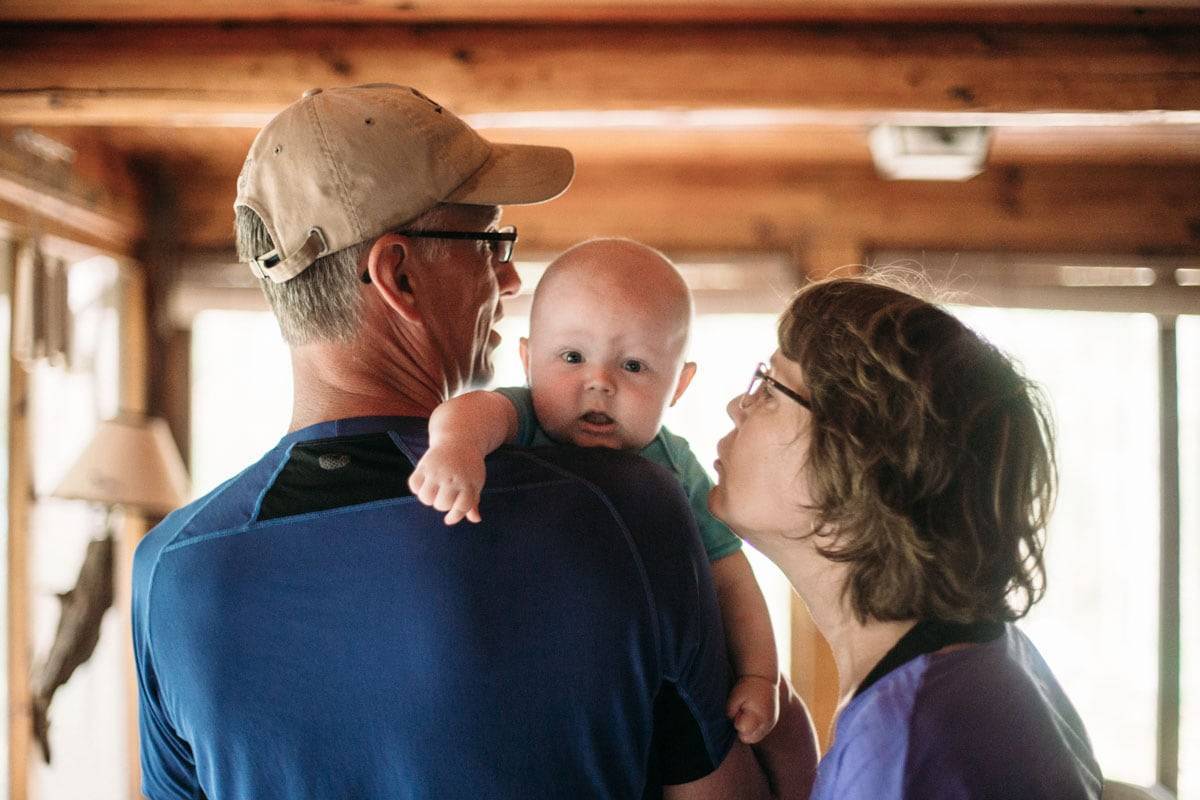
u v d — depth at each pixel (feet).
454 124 3.19
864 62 9.96
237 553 2.86
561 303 3.76
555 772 2.76
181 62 9.89
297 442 3.01
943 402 2.97
